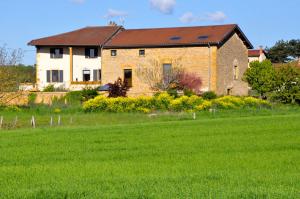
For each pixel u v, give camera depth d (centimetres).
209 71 6581
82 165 1883
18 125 4000
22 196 1336
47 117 4641
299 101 5722
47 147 2444
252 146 2377
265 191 1353
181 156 2091
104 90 6762
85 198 1300
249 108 5162
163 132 3097
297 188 1412
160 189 1391
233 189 1388
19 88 5662
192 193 1336
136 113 4875
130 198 1294
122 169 1783
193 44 6638
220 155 2102
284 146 2362
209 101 5206
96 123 4072
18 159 2056
